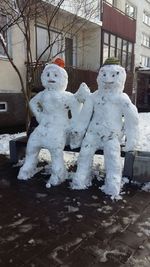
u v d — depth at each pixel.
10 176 4.60
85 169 4.20
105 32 14.26
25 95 6.68
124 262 2.51
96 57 14.12
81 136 4.30
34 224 3.13
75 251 2.66
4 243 2.77
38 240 2.83
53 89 4.36
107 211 3.47
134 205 3.65
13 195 3.88
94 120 4.24
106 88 4.14
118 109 4.15
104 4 13.57
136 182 4.38
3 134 8.35
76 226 3.11
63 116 4.40
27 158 4.54
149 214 3.42
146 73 21.84
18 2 6.05
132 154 4.36
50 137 4.27
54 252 2.64
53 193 3.96
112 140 4.11
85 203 3.67
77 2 10.23
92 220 3.24
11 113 9.56
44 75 4.39
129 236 2.93
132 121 4.09
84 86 4.27
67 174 4.53
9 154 5.77
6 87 9.54
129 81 17.52
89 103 4.23
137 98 22.50
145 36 23.33
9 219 3.24
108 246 2.75
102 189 4.07
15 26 9.30
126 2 18.30
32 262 2.50
